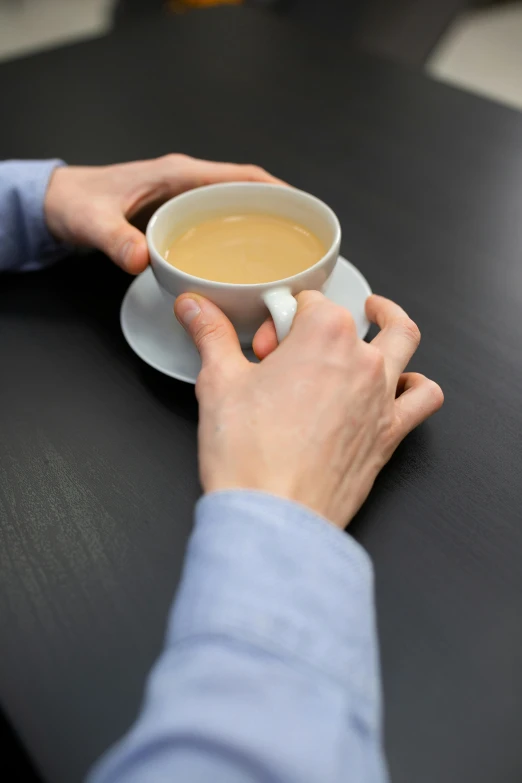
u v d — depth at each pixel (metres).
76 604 0.45
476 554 0.46
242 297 0.51
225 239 0.57
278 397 0.46
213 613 0.39
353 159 0.72
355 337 0.48
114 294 0.60
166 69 0.85
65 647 0.44
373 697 0.39
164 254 0.56
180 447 0.51
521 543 0.47
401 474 0.49
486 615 0.44
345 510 0.46
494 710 0.42
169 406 0.53
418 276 0.60
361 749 0.38
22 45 2.29
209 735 0.36
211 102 0.79
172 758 0.36
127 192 0.60
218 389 0.47
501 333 0.56
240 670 0.38
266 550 0.41
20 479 0.50
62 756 0.41
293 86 0.81
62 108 0.79
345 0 1.22
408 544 0.47
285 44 0.90
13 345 0.57
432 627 0.44
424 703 0.42
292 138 0.74
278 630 0.39
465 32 2.34
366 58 0.86
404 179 0.69
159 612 0.45
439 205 0.67
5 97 0.81
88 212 0.59
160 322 0.56
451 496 0.48
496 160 0.71
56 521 0.48
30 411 0.53
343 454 0.46
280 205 0.57
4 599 0.45
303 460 0.44
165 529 0.47
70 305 0.59
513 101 1.95
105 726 0.42
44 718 0.42
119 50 0.89
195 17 0.97
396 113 0.77
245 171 0.61
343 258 0.62
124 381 0.54
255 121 0.76
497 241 0.63
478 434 0.51
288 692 0.38
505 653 0.43
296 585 0.40
